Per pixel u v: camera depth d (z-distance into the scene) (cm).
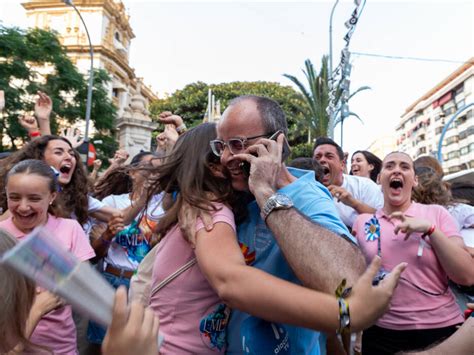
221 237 134
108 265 356
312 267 117
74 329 243
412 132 9094
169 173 163
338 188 392
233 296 117
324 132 2391
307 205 146
